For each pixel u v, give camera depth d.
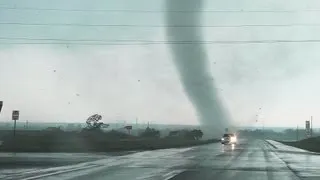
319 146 76.75
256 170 26.28
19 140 51.84
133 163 30.56
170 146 63.59
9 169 24.64
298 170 26.69
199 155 41.69
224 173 24.17
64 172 23.56
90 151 44.19
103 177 21.41
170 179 20.86
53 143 51.19
